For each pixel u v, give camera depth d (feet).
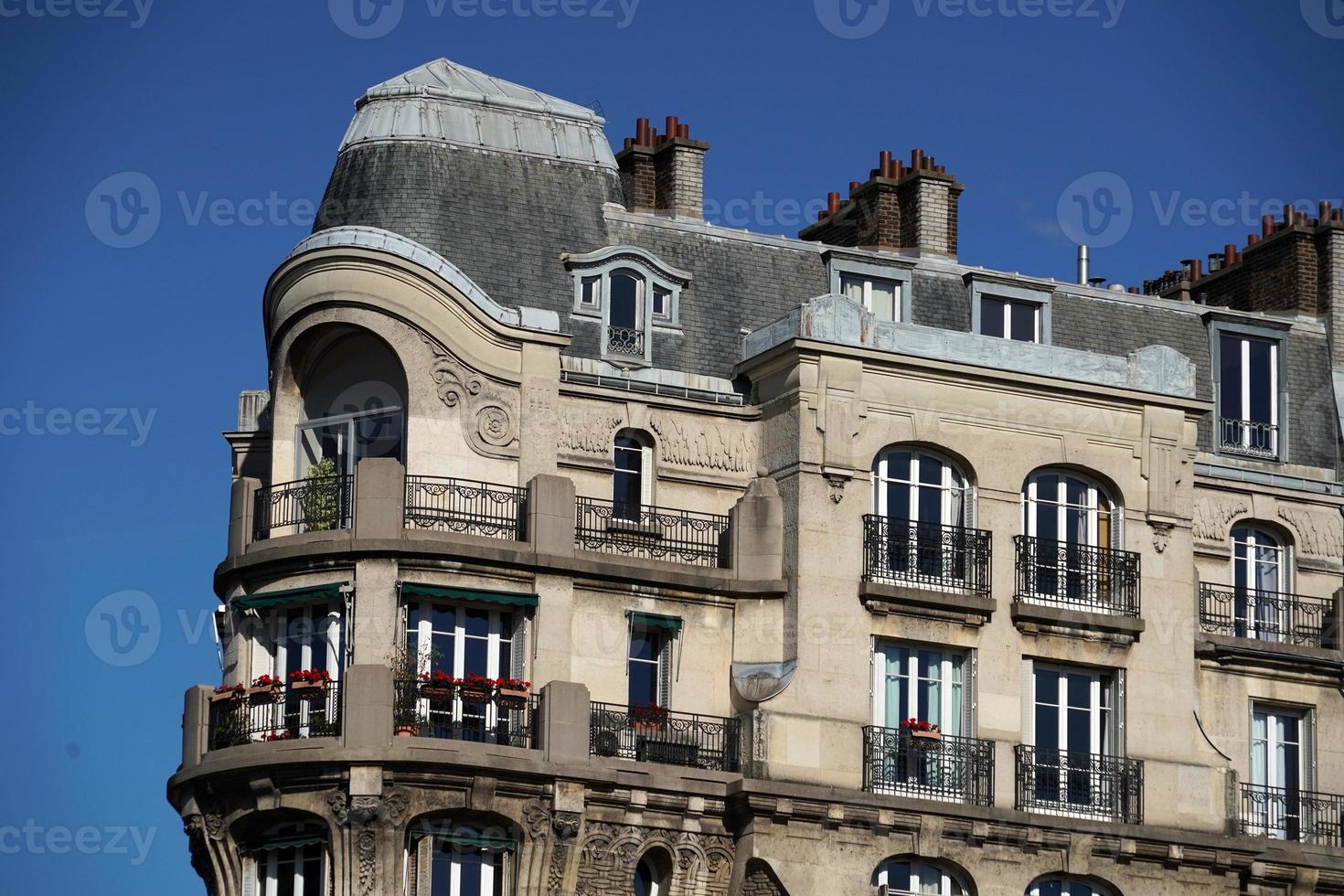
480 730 214.69
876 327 225.76
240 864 215.92
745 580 222.69
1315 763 237.45
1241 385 246.27
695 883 216.95
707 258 234.38
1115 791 225.76
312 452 224.53
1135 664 228.02
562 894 213.46
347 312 220.84
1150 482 231.30
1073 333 242.99
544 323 222.69
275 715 215.92
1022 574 226.58
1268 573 241.76
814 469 222.69
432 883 212.64
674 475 225.56
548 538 217.97
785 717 218.79
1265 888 230.68
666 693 221.05
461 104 233.14
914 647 224.53
